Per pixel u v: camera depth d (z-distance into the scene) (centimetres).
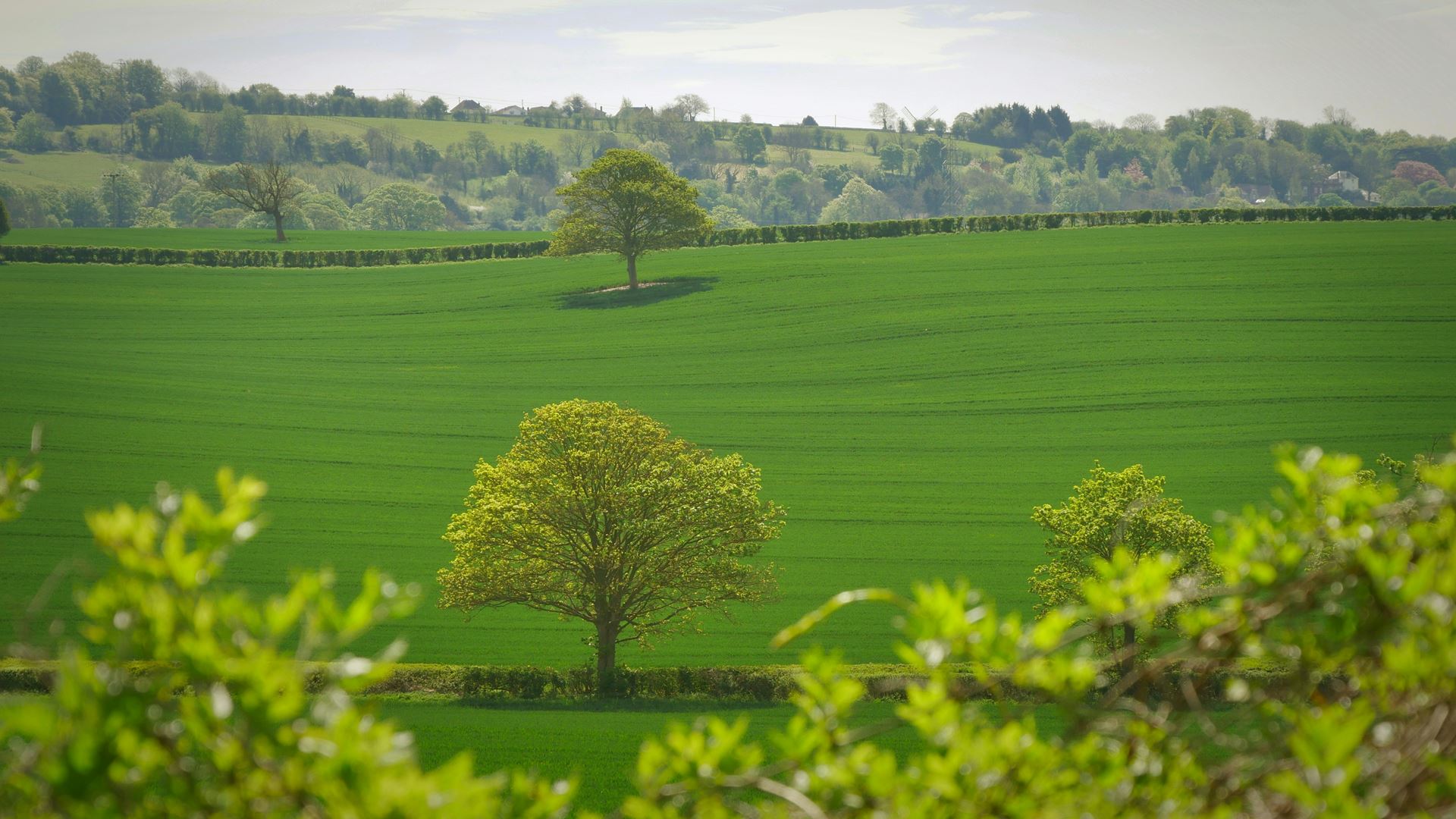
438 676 7612
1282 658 739
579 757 5988
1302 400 13888
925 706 755
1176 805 740
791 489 12388
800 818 768
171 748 656
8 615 8612
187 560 680
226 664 628
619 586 7931
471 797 655
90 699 647
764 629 9212
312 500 11994
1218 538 810
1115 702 763
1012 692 5625
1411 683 682
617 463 8000
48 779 631
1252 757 738
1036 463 12812
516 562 7956
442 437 14150
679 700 7388
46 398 14562
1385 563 686
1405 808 664
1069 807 723
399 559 10606
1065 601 7419
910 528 11256
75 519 10931
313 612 669
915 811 725
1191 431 13300
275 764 638
